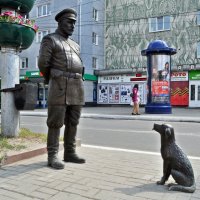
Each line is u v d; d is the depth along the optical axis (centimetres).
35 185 372
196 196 343
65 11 475
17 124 624
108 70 3234
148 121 1579
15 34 593
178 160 362
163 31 3116
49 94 461
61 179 398
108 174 431
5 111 610
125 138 936
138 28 3269
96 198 332
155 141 875
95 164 494
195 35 2948
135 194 346
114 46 3428
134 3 3291
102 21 3469
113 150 648
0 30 586
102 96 3312
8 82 616
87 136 977
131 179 407
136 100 1869
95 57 3372
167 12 3091
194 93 2805
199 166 511
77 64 477
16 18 591
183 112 2152
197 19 2942
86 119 1720
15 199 328
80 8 3147
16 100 593
